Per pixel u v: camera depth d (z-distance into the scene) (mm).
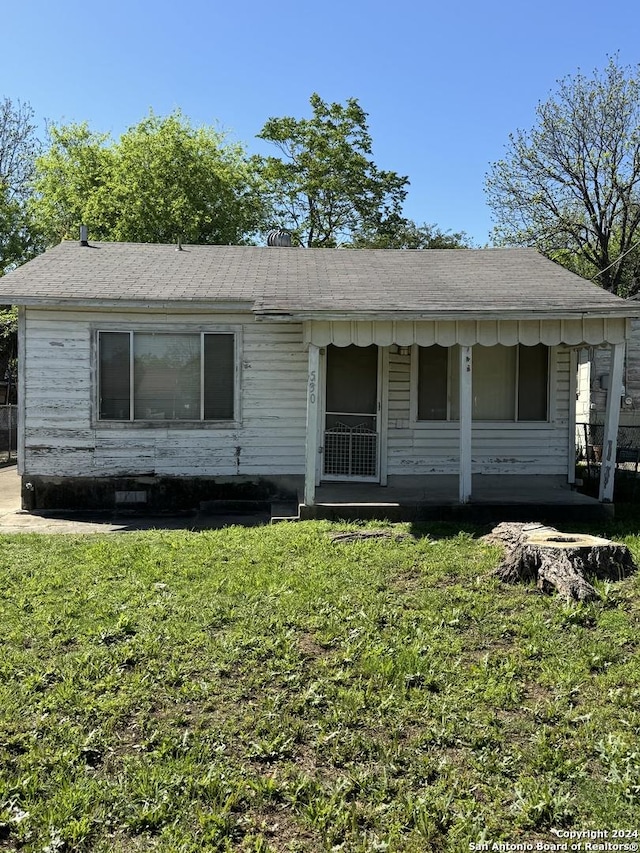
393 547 6754
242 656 4191
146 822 2773
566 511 8422
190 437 10125
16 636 4441
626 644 4445
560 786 2990
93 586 5531
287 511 9172
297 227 33906
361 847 2648
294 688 3824
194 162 30344
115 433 10008
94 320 9844
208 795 2936
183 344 10047
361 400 10344
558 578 5289
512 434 10656
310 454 8375
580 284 9797
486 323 8320
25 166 33531
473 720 3502
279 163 32906
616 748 3221
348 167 32094
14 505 10453
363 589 5414
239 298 9523
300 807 2863
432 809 2846
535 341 8344
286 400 10234
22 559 6418
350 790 2971
